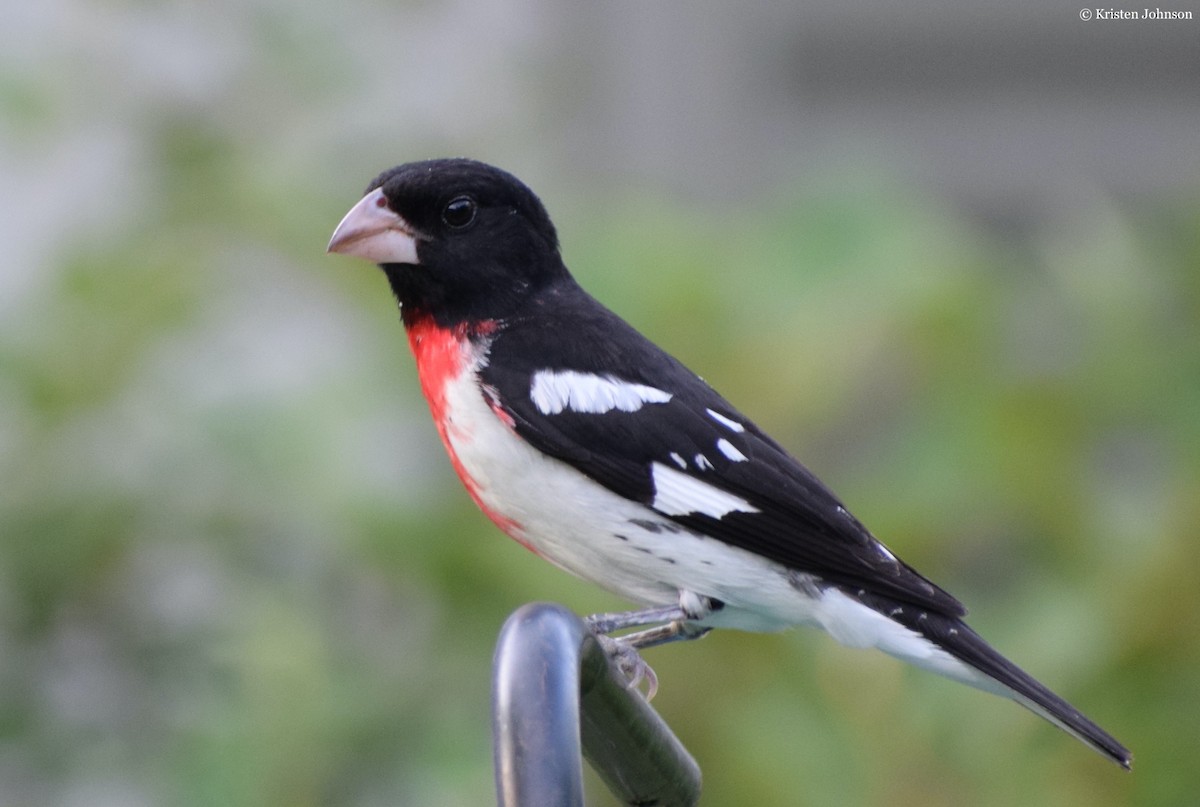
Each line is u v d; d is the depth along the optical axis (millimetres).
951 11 13914
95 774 8500
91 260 8711
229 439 8430
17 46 9383
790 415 8312
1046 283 9148
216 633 8523
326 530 8289
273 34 9516
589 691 4992
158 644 8633
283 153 9336
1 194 9336
